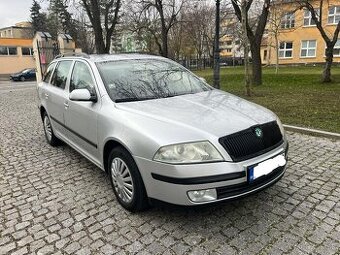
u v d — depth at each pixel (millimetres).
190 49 45156
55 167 5020
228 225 3238
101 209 3637
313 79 16672
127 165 3375
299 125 6859
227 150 2965
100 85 4016
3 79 38219
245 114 3461
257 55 15383
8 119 9344
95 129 3920
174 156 2920
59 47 20375
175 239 3037
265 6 14375
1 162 5387
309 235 3041
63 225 3352
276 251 2830
